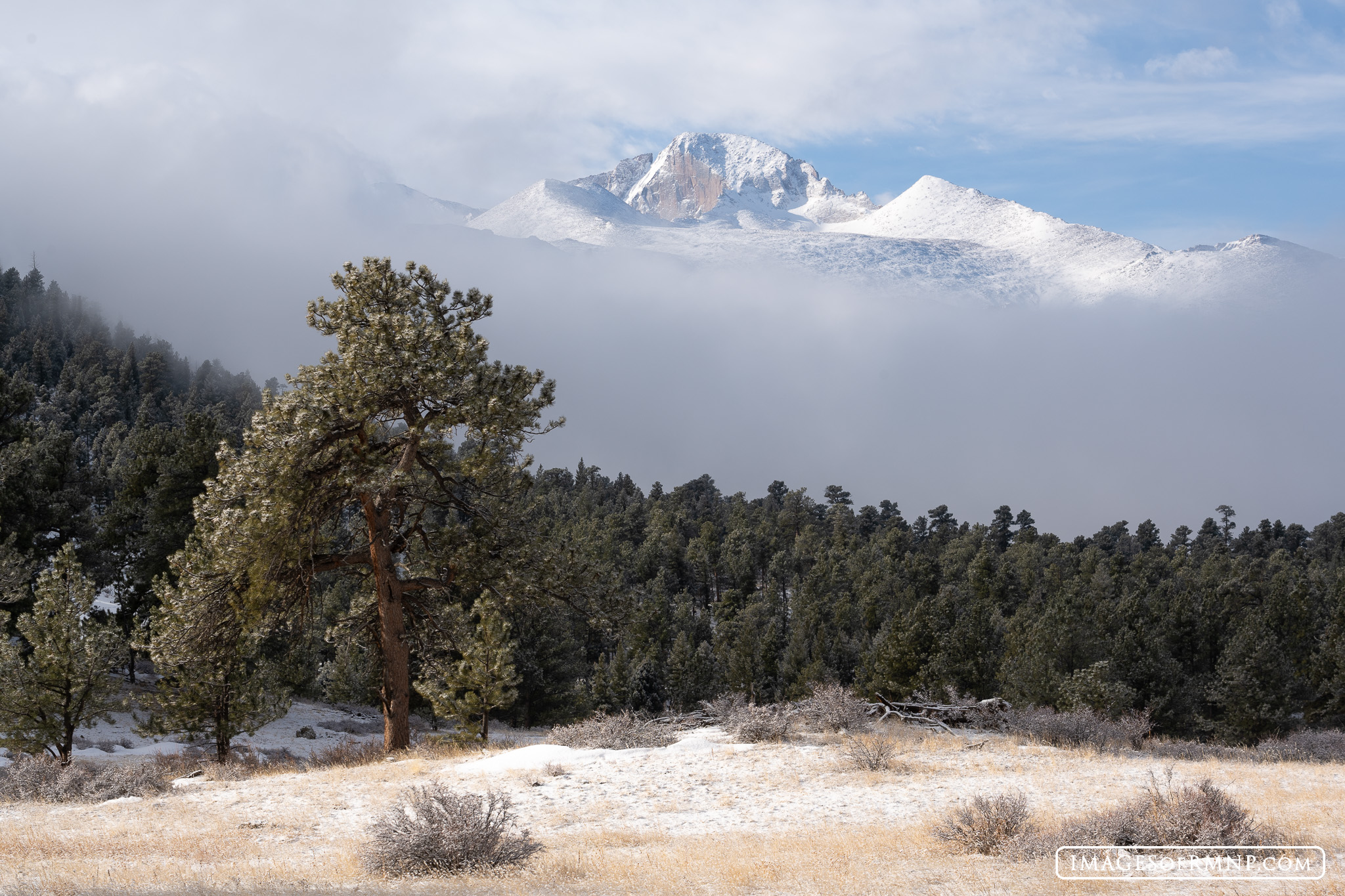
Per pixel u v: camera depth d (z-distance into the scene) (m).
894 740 21.67
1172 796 12.18
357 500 28.42
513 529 29.16
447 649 32.94
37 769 21.73
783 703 26.58
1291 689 60.38
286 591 28.06
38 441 53.25
